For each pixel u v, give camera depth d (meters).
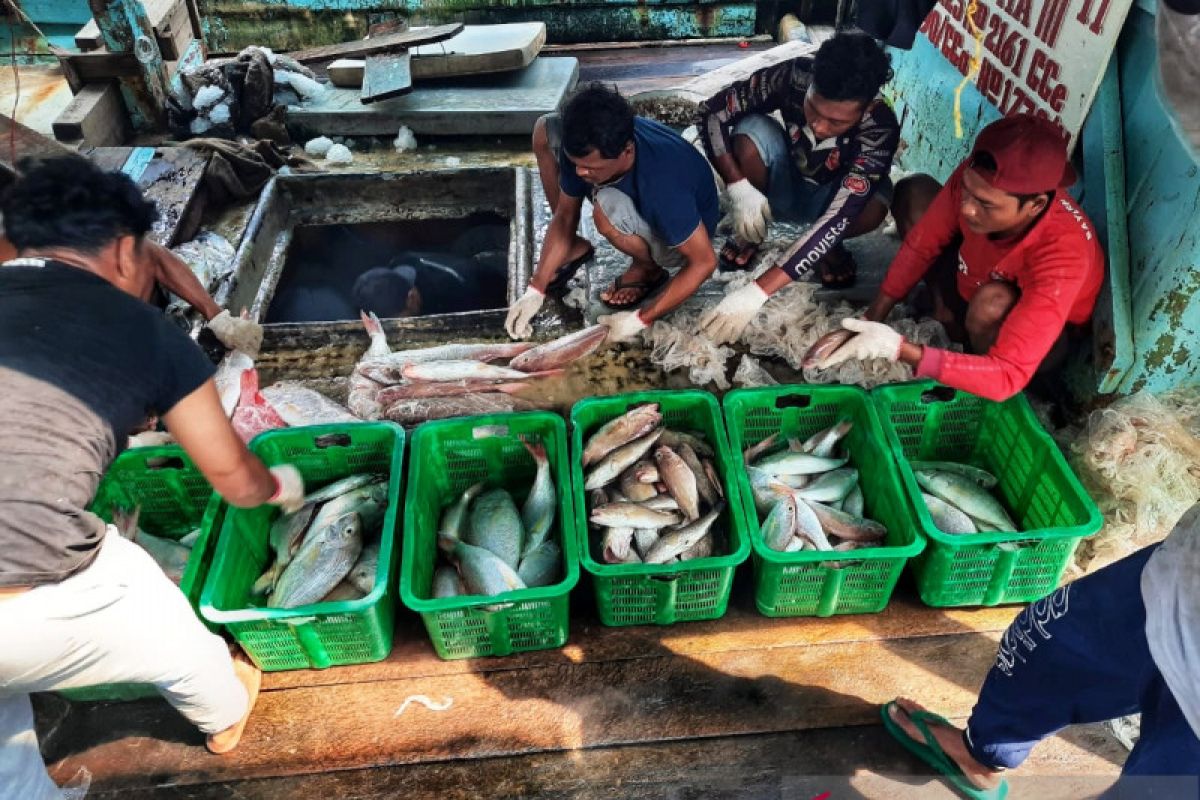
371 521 2.56
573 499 2.46
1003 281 2.57
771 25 5.92
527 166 4.62
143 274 1.71
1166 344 2.61
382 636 2.37
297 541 2.53
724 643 2.45
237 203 4.28
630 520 2.45
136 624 1.74
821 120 2.81
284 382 3.16
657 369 3.19
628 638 2.47
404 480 2.65
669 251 3.23
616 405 2.72
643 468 2.61
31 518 1.50
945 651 2.42
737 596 2.57
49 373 1.48
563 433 2.59
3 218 1.53
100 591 1.65
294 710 2.32
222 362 3.21
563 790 2.15
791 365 3.20
